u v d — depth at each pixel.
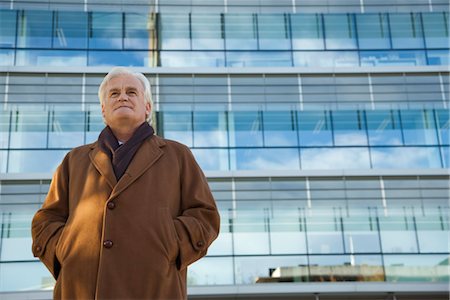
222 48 21.33
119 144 2.44
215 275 17.81
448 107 20.89
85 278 2.12
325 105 21.03
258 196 19.28
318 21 21.81
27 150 19.11
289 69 21.17
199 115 19.95
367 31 21.81
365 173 19.67
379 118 20.34
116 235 2.13
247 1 21.80
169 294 2.10
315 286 17.84
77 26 20.89
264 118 20.09
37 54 20.42
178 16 21.39
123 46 20.92
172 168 2.38
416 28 21.80
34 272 17.50
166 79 20.77
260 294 18.19
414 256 18.58
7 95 19.86
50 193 2.48
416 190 19.64
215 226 2.37
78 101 20.09
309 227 18.84
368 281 18.00
